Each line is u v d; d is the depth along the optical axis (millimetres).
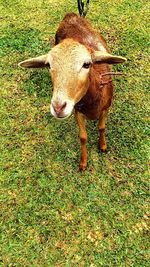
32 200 965
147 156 1026
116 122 1102
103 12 1446
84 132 938
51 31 1399
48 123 1119
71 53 694
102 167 1012
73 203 951
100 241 882
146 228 896
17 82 1238
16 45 1355
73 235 896
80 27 934
